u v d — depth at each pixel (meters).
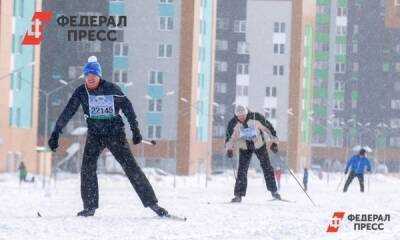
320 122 189.50
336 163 177.12
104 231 9.31
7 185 59.81
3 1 85.50
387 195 26.88
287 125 160.25
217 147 161.62
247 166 20.20
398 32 191.12
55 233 8.94
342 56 190.00
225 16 162.00
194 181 90.81
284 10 160.62
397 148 190.25
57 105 129.12
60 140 123.44
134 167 11.89
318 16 190.00
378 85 192.12
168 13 122.12
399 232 11.12
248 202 19.58
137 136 12.01
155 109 122.44
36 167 92.06
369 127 190.00
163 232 9.52
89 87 11.94
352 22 189.75
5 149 85.88
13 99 87.62
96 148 12.08
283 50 160.88
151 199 11.77
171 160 121.38
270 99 161.00
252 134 20.16
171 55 122.12
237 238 9.19
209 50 127.44
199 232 9.76
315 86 190.00
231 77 161.50
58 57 128.38
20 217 11.23
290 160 159.38
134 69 123.12
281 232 10.21
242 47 161.62
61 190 46.66
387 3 188.88
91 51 126.38
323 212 14.73
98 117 11.98
